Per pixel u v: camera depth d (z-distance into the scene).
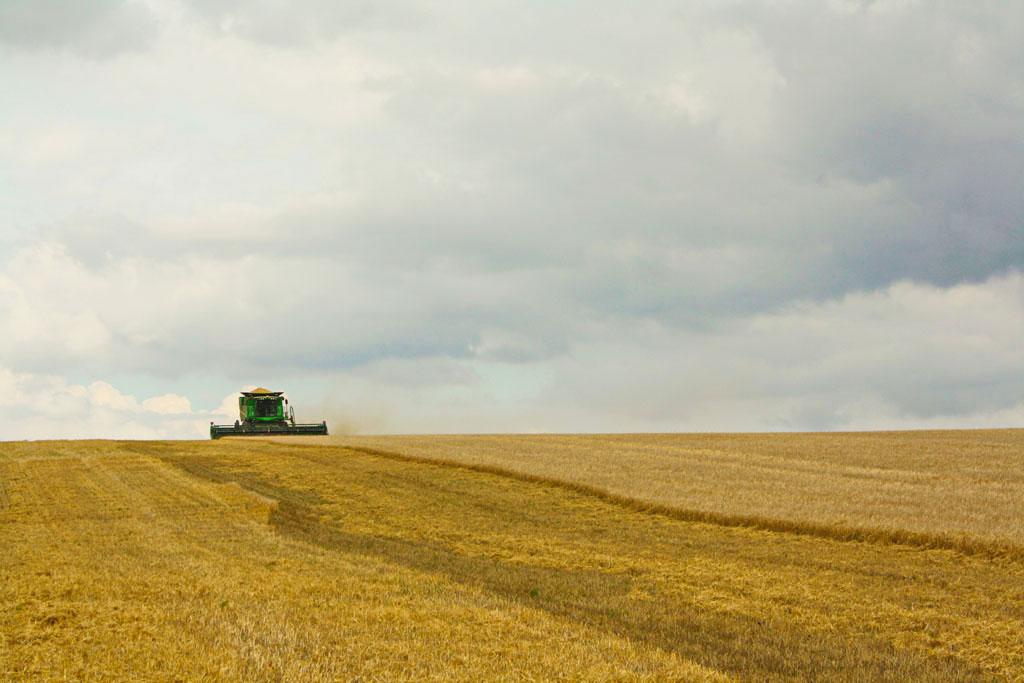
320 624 12.27
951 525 21.52
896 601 15.16
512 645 11.36
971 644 12.48
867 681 10.85
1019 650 12.16
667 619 14.09
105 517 25.72
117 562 17.64
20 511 26.94
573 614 14.29
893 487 28.88
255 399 65.75
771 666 11.48
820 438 51.31
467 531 24.16
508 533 23.77
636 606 15.04
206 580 15.50
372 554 20.70
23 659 10.27
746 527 24.05
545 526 25.05
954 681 10.92
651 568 18.42
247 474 38.09
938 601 15.12
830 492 28.00
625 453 43.12
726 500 27.03
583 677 10.05
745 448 44.72
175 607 13.16
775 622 13.95
